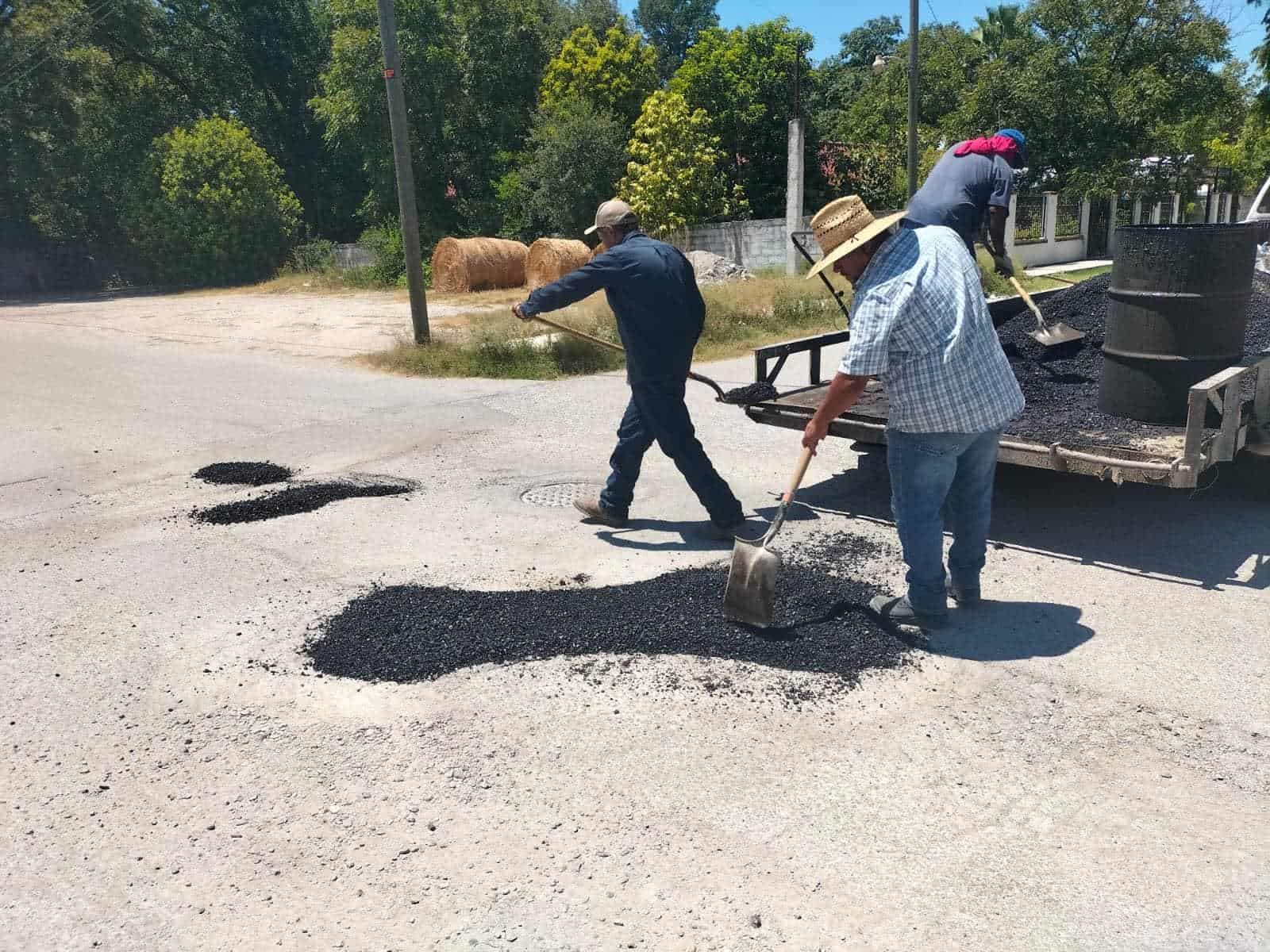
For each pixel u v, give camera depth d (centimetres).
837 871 264
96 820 293
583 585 477
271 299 2581
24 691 377
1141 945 235
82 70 3350
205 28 3753
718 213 2669
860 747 324
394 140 1235
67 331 1850
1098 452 465
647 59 3162
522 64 3253
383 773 315
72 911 254
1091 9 2711
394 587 467
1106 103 2697
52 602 469
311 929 246
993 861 267
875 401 605
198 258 3231
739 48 2814
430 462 743
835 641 396
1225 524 531
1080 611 427
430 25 3056
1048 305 743
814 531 549
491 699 361
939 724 338
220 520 597
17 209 3362
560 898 255
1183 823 281
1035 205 2558
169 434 854
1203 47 2661
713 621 412
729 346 1307
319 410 952
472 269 2428
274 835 284
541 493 651
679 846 275
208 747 333
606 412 923
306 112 3956
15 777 318
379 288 2834
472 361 1185
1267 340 655
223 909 254
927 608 404
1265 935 237
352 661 392
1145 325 515
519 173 3000
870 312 352
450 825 287
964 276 360
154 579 498
